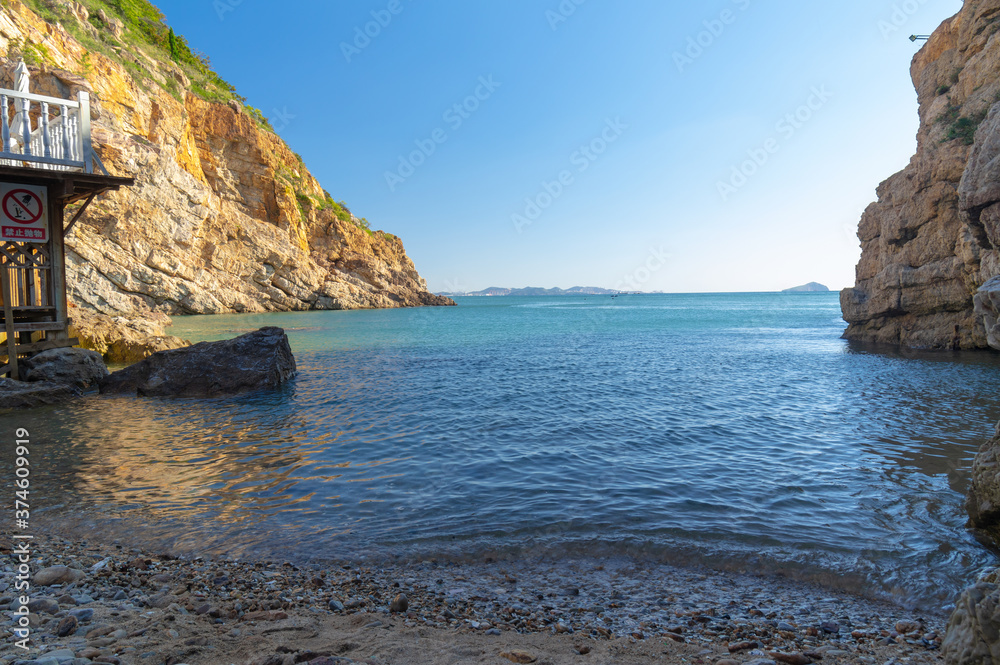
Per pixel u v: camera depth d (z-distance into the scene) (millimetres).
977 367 19906
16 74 14398
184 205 59406
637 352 26984
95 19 58406
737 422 12031
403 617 4328
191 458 9438
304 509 7105
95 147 48906
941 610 4820
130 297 54562
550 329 44562
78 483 8094
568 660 3631
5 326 14469
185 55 82312
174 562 5402
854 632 4328
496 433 11148
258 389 16031
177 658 3297
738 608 4770
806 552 5875
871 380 17578
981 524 6223
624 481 8203
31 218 14703
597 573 5465
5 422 12203
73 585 4562
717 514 6926
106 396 15352
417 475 8508
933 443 10211
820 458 9344
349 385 17062
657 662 3678
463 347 29562
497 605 4695
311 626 3994
